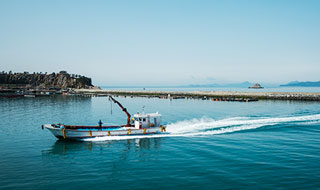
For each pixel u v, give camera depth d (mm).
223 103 77312
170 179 15305
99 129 29859
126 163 18672
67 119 43281
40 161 19438
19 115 48969
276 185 14164
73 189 14070
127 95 129500
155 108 63031
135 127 30344
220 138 26734
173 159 19391
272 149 21781
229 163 18094
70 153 21734
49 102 85312
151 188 14062
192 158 19516
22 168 17750
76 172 16859
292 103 72812
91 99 103625
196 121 39906
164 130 29906
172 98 103938
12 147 24078
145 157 20141
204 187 14039
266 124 34469
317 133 28672
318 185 14078
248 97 96625
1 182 15133
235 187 13992
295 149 21672
